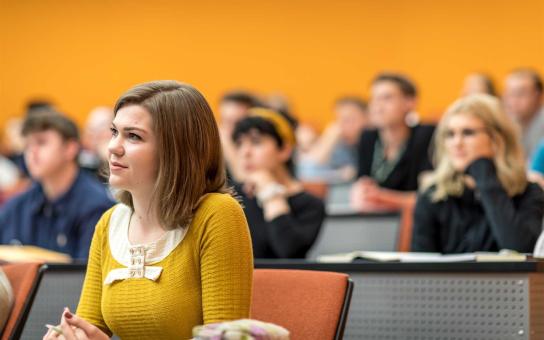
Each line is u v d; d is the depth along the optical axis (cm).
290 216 389
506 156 353
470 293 266
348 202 559
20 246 397
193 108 198
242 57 938
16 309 236
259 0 934
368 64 891
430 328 272
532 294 259
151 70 969
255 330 154
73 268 307
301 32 918
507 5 830
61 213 418
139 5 973
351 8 898
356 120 790
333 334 214
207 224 195
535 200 350
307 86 916
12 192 599
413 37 870
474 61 843
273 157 397
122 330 199
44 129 415
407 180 577
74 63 992
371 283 281
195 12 955
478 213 359
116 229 208
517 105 622
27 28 1005
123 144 197
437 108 856
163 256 197
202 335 153
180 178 196
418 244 366
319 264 285
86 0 989
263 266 289
